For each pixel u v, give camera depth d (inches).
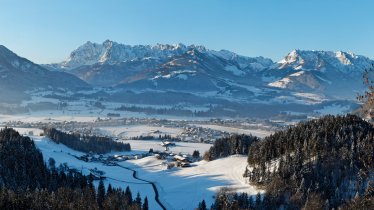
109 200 6407.5
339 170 6929.1
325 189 6722.4
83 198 6314.0
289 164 7386.8
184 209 7239.2
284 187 6924.2
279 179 7135.8
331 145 7632.9
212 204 6909.5
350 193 6545.3
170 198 7859.3
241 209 6437.0
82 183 7839.6
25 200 6087.6
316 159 7332.7
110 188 7214.6
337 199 6481.3
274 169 7647.6
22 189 6796.3
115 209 6240.2
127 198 6653.5
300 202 6535.4
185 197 7805.1
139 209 6323.8
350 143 7588.6
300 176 7066.9
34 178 7785.4
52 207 5989.2
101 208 6382.9
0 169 7613.2
